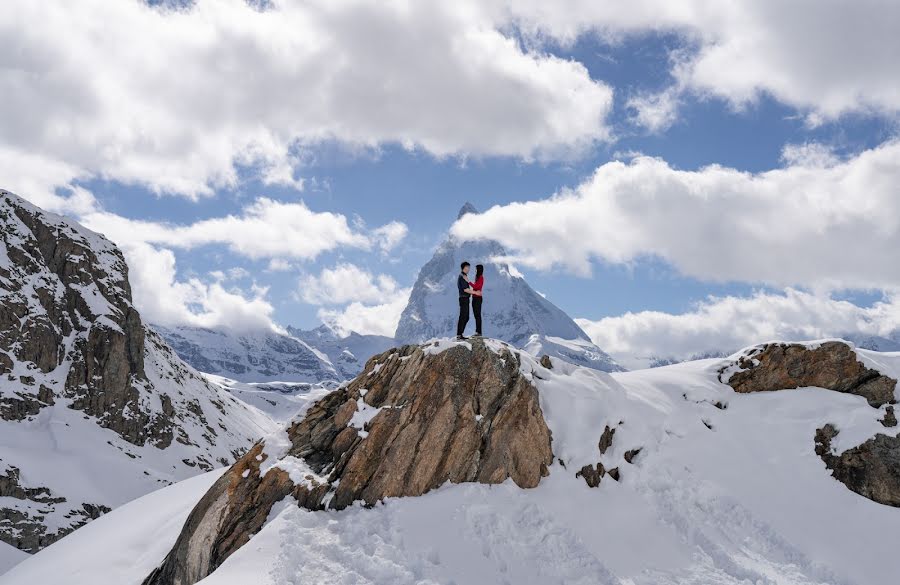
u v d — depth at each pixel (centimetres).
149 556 1880
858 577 1652
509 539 1559
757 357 2394
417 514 1602
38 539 9112
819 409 2189
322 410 1983
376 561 1415
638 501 1838
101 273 15262
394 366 2009
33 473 10125
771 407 2241
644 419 2083
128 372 13850
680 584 1536
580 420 1992
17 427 11550
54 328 13600
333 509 1653
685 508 1830
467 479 1752
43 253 14688
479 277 2122
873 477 1962
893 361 2323
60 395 12744
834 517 1858
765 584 1554
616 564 1569
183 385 17450
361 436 1802
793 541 1752
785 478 1975
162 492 2409
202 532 1719
